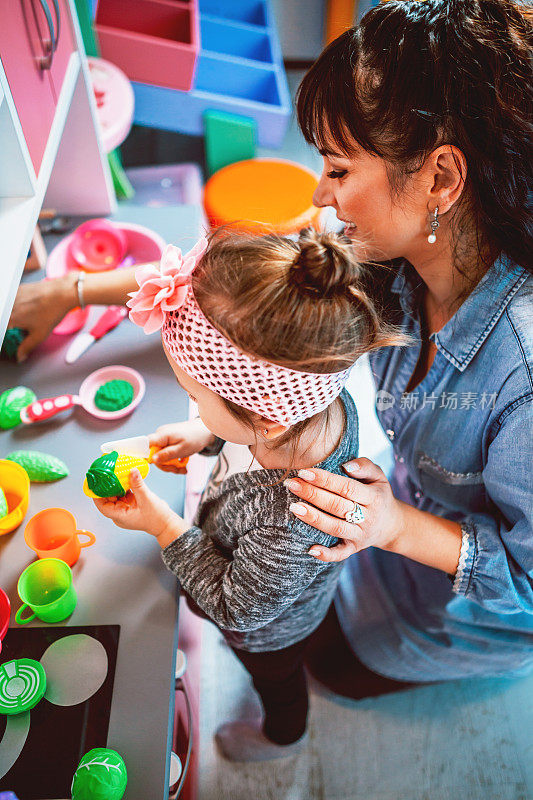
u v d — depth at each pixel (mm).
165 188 2135
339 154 796
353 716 1598
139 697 863
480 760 1549
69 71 1154
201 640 1680
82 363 1216
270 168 2070
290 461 825
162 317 727
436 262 889
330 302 662
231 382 719
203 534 949
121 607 935
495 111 695
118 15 1932
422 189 783
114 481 896
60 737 832
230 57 2174
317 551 819
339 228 1232
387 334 763
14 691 845
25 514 1020
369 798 1495
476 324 859
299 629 1108
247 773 1507
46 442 1106
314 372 695
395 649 1353
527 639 1230
